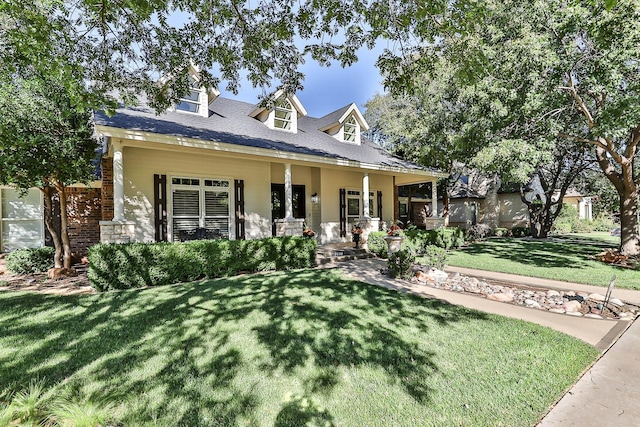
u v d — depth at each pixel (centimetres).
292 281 646
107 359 314
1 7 321
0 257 822
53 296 542
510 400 249
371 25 437
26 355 323
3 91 519
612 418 228
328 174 1216
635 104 614
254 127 1044
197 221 891
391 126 1658
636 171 1221
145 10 403
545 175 1867
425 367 299
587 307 496
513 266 861
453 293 573
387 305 488
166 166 841
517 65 734
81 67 425
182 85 553
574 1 597
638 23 557
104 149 786
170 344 347
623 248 991
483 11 396
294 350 333
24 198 896
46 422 219
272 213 1081
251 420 227
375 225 1127
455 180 1648
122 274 598
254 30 458
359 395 256
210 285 612
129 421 224
